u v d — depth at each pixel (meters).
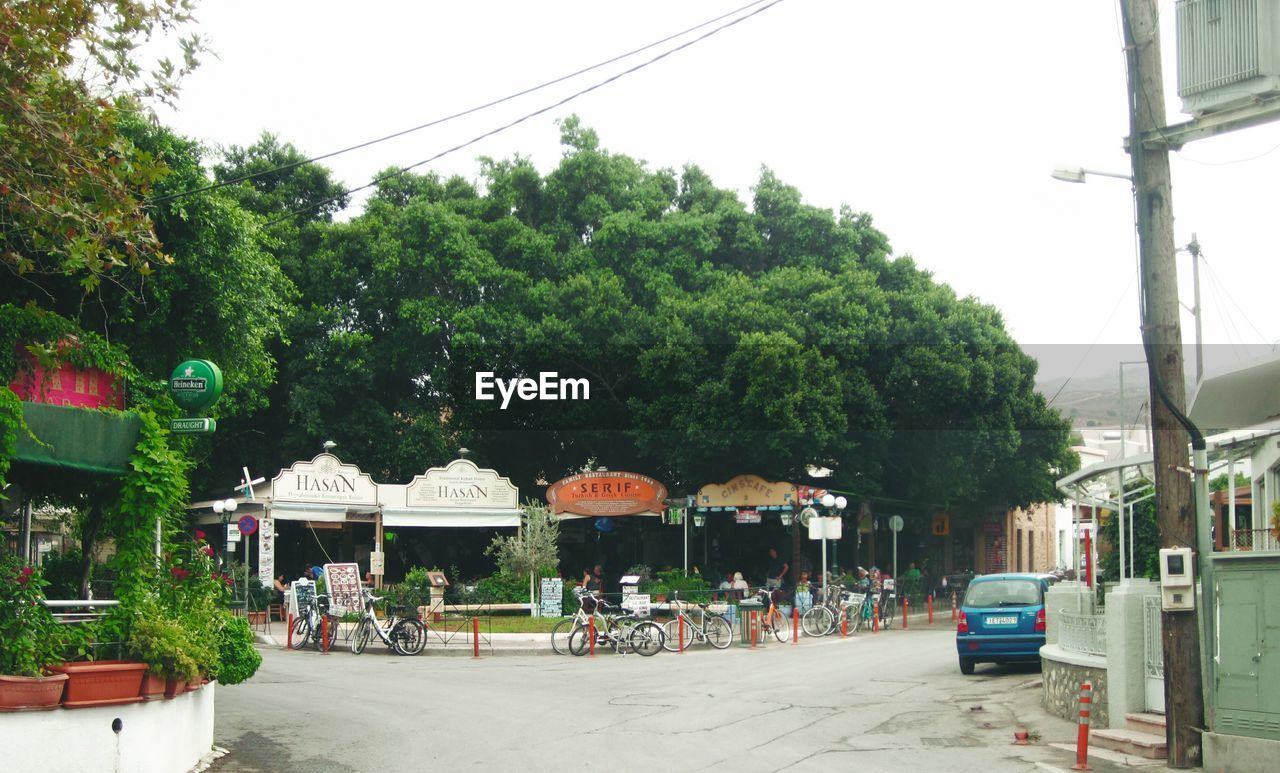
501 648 24.08
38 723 9.11
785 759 11.55
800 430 32.12
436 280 37.16
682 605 24.98
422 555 39.16
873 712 15.02
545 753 11.88
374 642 25.17
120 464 10.92
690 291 37.94
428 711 14.98
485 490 30.78
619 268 37.97
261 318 20.66
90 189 11.36
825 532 29.98
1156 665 12.70
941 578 45.69
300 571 38.47
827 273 37.12
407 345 37.06
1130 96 11.84
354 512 30.00
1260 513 21.00
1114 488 20.03
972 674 19.59
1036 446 40.06
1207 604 11.45
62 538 20.86
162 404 12.05
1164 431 11.70
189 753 11.16
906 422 36.47
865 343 34.81
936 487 37.75
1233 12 11.09
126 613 10.46
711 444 33.28
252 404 31.88
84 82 11.84
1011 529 54.22
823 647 25.64
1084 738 11.20
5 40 10.80
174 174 17.14
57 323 11.77
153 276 16.91
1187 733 11.30
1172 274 11.77
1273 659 10.92
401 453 36.75
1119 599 12.98
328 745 12.45
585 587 28.92
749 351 32.50
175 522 12.44
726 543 41.69
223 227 17.97
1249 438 15.27
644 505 32.97
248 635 12.48
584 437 38.62
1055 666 14.91
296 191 39.53
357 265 37.44
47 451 10.26
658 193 40.44
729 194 41.00
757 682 18.38
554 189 39.53
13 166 11.14
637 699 16.17
